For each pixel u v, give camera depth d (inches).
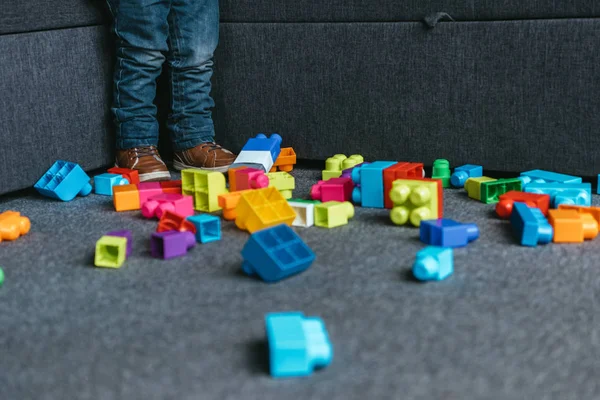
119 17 60.5
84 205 57.2
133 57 61.6
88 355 31.8
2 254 45.6
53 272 42.0
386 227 48.6
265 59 65.3
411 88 60.3
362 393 28.0
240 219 48.2
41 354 32.0
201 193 54.1
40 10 57.6
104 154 65.4
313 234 47.4
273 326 30.2
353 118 63.3
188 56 63.4
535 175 55.8
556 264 40.6
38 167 59.6
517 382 28.4
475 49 57.1
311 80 64.0
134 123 63.5
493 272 39.6
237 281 39.5
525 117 56.8
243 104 67.7
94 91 63.3
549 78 55.2
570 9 53.2
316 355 29.5
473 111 58.6
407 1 58.5
